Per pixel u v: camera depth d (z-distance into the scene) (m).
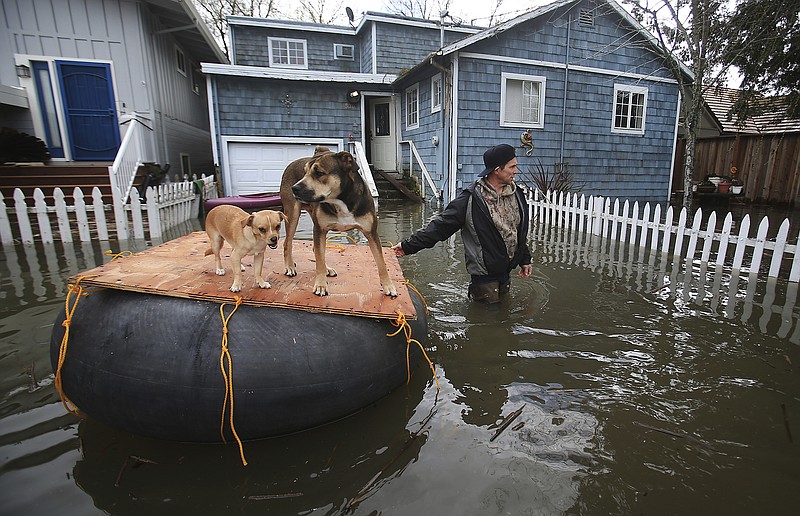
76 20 10.59
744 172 12.95
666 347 3.33
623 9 11.98
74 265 5.66
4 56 10.40
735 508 1.86
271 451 2.22
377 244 2.76
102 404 2.20
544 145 12.70
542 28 12.03
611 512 1.84
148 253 3.43
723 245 5.60
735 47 8.94
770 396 2.68
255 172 14.12
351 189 2.53
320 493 1.94
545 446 2.25
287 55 16.56
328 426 2.42
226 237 2.58
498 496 1.92
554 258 6.25
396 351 2.66
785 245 4.98
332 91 14.30
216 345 2.21
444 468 2.09
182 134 14.40
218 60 16.69
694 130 9.27
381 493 1.94
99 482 1.99
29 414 2.48
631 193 13.87
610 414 2.51
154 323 2.28
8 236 7.09
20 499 1.88
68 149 10.98
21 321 3.73
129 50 10.98
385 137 16.34
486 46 11.64
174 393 2.13
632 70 13.12
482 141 12.10
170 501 1.89
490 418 2.48
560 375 2.94
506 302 4.29
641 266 5.76
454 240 7.54
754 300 4.36
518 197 4.04
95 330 2.30
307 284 2.84
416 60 16.31
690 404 2.61
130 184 9.21
